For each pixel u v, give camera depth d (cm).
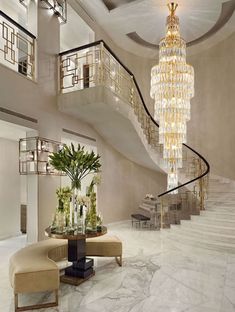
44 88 616
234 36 991
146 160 907
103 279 407
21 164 588
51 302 328
